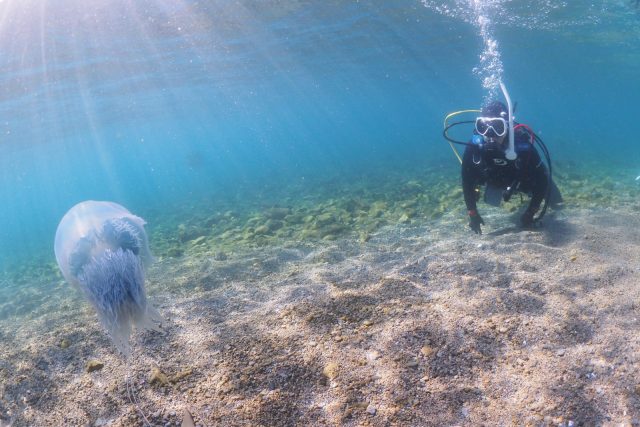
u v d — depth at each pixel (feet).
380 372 10.15
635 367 9.22
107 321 7.96
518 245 17.92
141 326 8.43
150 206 74.33
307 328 12.44
